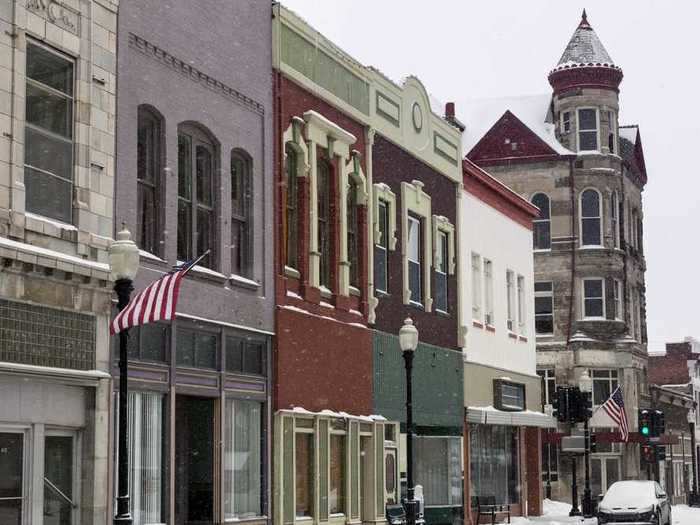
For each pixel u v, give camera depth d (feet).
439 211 160.45
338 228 127.03
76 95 84.94
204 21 102.63
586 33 277.85
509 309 192.95
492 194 183.83
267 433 110.22
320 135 123.03
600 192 271.49
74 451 84.02
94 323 84.79
